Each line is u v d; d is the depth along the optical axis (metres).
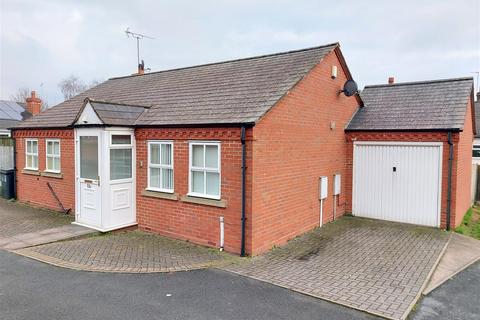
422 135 11.27
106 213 9.62
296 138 9.59
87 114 9.85
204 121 8.58
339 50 11.49
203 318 5.20
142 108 10.75
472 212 14.38
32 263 7.38
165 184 9.66
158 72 15.32
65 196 12.16
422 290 6.45
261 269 7.24
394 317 5.36
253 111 8.32
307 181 10.25
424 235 10.23
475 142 23.17
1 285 6.28
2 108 31.61
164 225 9.61
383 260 8.00
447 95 12.16
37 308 5.43
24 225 10.42
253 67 11.54
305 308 5.59
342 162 12.52
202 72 12.98
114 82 16.56
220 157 8.36
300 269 7.30
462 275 7.38
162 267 7.24
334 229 10.77
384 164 12.05
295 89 9.41
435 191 11.18
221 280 6.62
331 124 11.51
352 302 5.83
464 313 5.64
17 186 14.46
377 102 13.41
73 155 11.77
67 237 9.19
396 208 11.89
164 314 5.30
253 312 5.42
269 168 8.48
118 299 5.78
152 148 9.94
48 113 14.75
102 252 8.13
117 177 9.86
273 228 8.73
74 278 6.62
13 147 14.51
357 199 12.64
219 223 8.46
